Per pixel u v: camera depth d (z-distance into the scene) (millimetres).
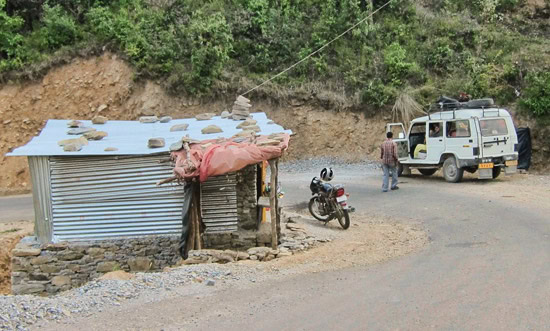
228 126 14117
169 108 26000
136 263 11797
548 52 26859
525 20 30078
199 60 25969
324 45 26766
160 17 27641
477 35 28266
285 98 26547
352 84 26750
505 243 10141
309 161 25484
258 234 11977
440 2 30969
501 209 13688
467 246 10242
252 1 29000
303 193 18453
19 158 23922
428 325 6105
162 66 26250
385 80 26844
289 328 6234
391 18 29672
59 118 25438
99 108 25703
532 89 23344
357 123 26172
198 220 11750
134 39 26531
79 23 27625
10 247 14109
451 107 19625
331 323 6340
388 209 15188
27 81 25734
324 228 13125
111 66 26266
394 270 8695
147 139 12773
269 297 7457
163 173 11781
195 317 6699
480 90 25125
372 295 7324
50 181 11930
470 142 18359
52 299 7613
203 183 11883
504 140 18578
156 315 6801
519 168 21812
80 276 11805
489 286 7398
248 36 28406
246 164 10930
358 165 24719
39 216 12008
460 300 6887
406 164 20859
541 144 22625
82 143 12117
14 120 25109
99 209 11945
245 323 6449
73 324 6605
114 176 11875
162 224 11859
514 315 6250
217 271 9008
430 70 27453
